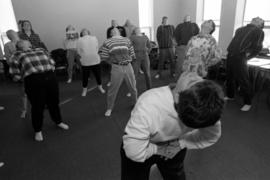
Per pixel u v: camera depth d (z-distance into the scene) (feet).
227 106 10.17
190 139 3.43
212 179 5.76
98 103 11.59
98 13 18.79
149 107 2.72
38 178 6.20
